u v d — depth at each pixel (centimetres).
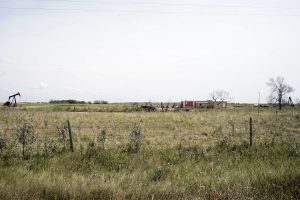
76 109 6419
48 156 1288
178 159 1297
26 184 753
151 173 998
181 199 713
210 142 2125
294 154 1405
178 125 3166
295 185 782
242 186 789
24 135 1507
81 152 1285
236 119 3844
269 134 2588
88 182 806
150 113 4838
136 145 1588
